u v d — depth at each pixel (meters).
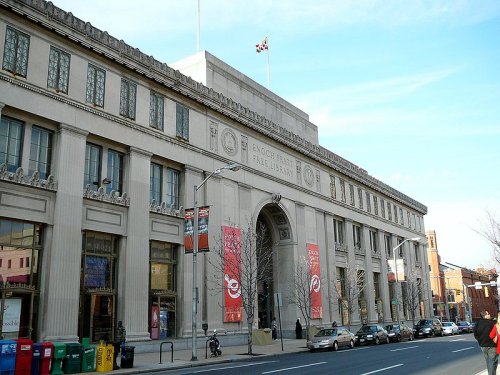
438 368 18.38
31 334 23.03
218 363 23.75
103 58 28.77
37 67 25.06
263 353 28.42
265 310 43.53
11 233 23.12
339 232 52.56
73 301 24.50
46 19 25.59
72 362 18.77
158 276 30.69
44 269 23.97
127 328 27.16
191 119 34.69
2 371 16.25
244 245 35.66
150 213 30.45
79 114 26.70
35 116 24.77
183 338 30.77
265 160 41.84
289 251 43.50
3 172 22.77
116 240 28.36
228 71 41.78
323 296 46.28
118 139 28.78
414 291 61.94
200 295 32.56
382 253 60.66
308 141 50.38
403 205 71.25
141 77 31.16
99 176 27.86
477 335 14.20
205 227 26.25
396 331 41.19
